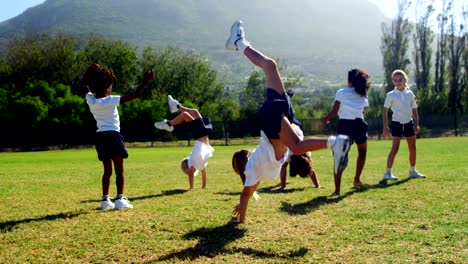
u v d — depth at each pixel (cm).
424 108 4444
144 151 2808
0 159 2327
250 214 606
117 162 695
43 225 575
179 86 6091
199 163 902
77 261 434
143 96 5897
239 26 541
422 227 517
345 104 817
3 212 675
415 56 5112
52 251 465
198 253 446
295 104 5553
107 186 700
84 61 5616
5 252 465
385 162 1376
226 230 525
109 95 723
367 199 698
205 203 703
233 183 991
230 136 3991
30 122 3941
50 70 5397
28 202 771
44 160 2155
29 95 4041
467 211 586
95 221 588
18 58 5362
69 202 763
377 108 4331
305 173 845
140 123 4009
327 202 685
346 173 1099
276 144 507
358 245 455
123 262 429
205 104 5547
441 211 589
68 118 4012
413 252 428
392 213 589
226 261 421
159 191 877
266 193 804
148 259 434
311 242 469
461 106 4716
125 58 5825
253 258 428
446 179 887
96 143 698
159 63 6112
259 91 5841
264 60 514
